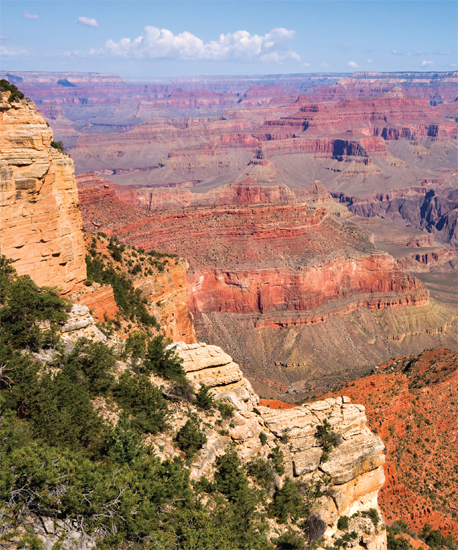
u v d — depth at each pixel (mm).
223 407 33219
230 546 25125
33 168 35062
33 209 35969
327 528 31203
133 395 30906
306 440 33375
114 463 25672
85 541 21797
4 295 30797
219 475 29422
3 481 21125
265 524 28328
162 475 25953
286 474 32031
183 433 29844
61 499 22172
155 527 23484
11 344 29406
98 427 27172
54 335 31203
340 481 32875
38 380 27438
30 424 25406
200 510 26234
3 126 33625
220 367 36750
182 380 33969
